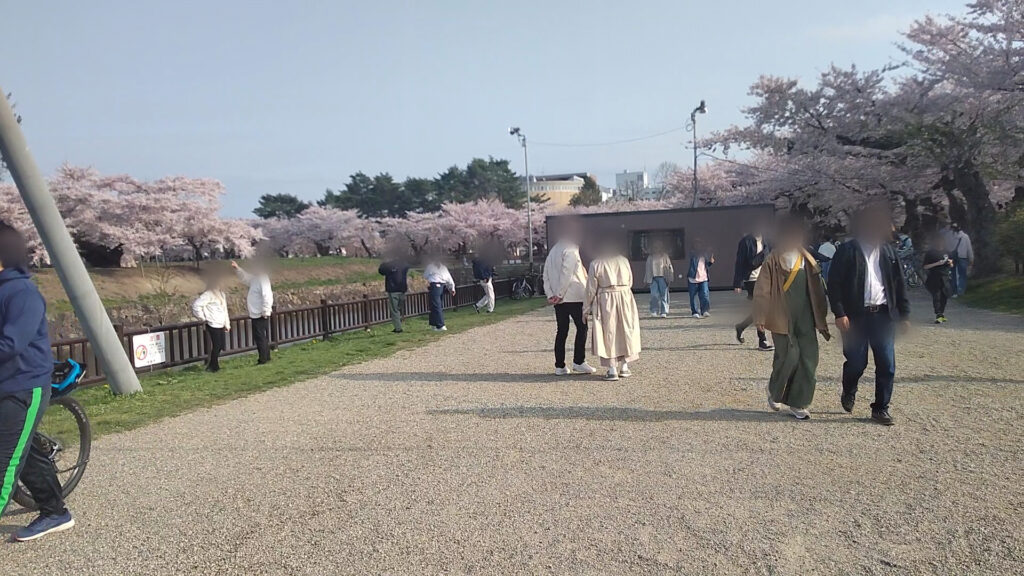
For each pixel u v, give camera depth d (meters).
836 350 9.96
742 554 3.54
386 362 10.56
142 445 6.07
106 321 8.62
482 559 3.57
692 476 4.70
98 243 32.25
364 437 6.01
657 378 8.27
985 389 6.98
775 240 6.25
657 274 15.88
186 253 49.69
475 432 6.03
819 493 4.32
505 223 64.19
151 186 35.50
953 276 16.53
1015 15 19.33
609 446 5.46
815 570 3.35
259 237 40.00
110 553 3.80
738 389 7.46
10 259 3.89
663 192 65.00
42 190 8.21
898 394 6.94
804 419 6.11
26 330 3.79
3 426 3.78
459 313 19.73
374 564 3.55
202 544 3.87
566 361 9.89
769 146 27.66
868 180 24.31
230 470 5.21
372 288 38.09
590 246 8.39
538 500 4.36
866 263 5.80
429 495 4.51
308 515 4.24
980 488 4.31
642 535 3.80
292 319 13.69
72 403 4.77
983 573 3.27
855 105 23.98
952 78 21.16
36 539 4.02
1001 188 26.28
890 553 3.49
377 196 78.81
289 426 6.57
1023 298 14.66
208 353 11.46
